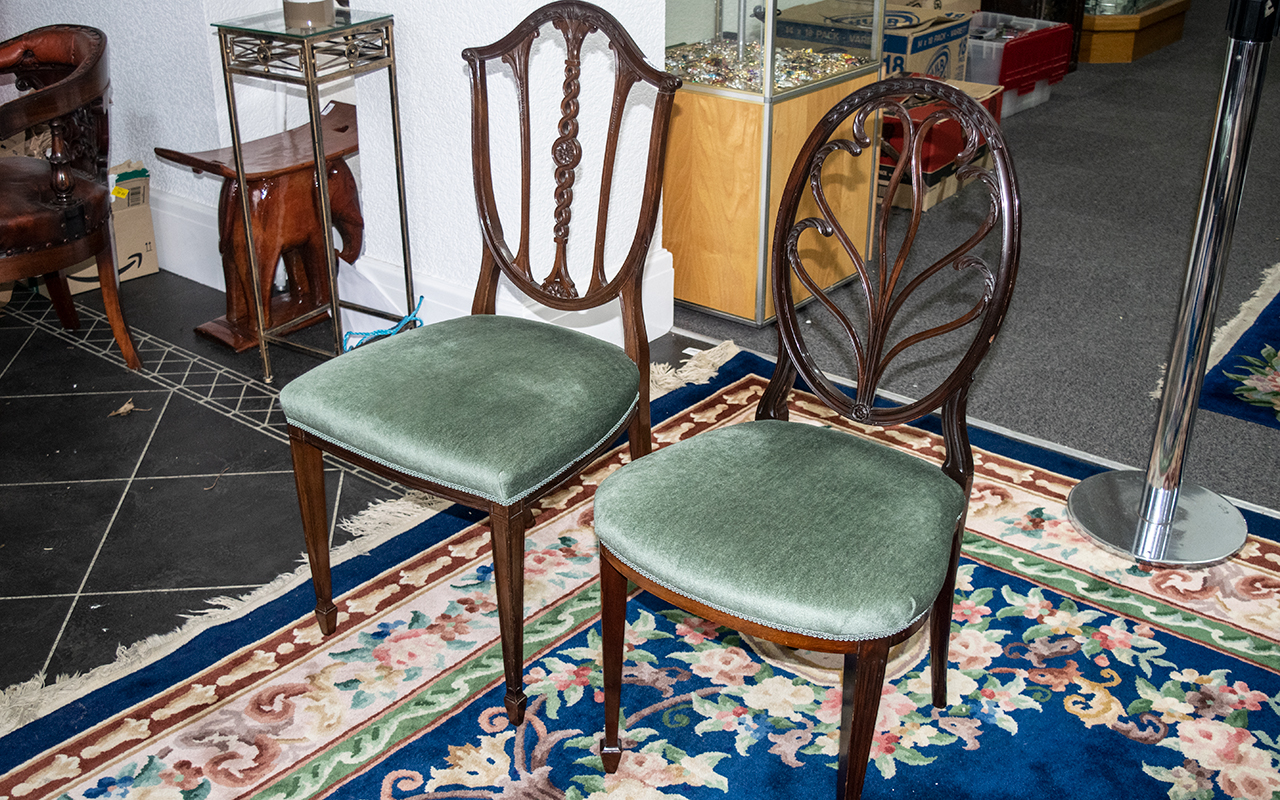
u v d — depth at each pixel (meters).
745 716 1.69
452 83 2.51
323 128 2.98
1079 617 1.89
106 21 3.19
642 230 1.73
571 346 1.77
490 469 1.49
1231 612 1.90
